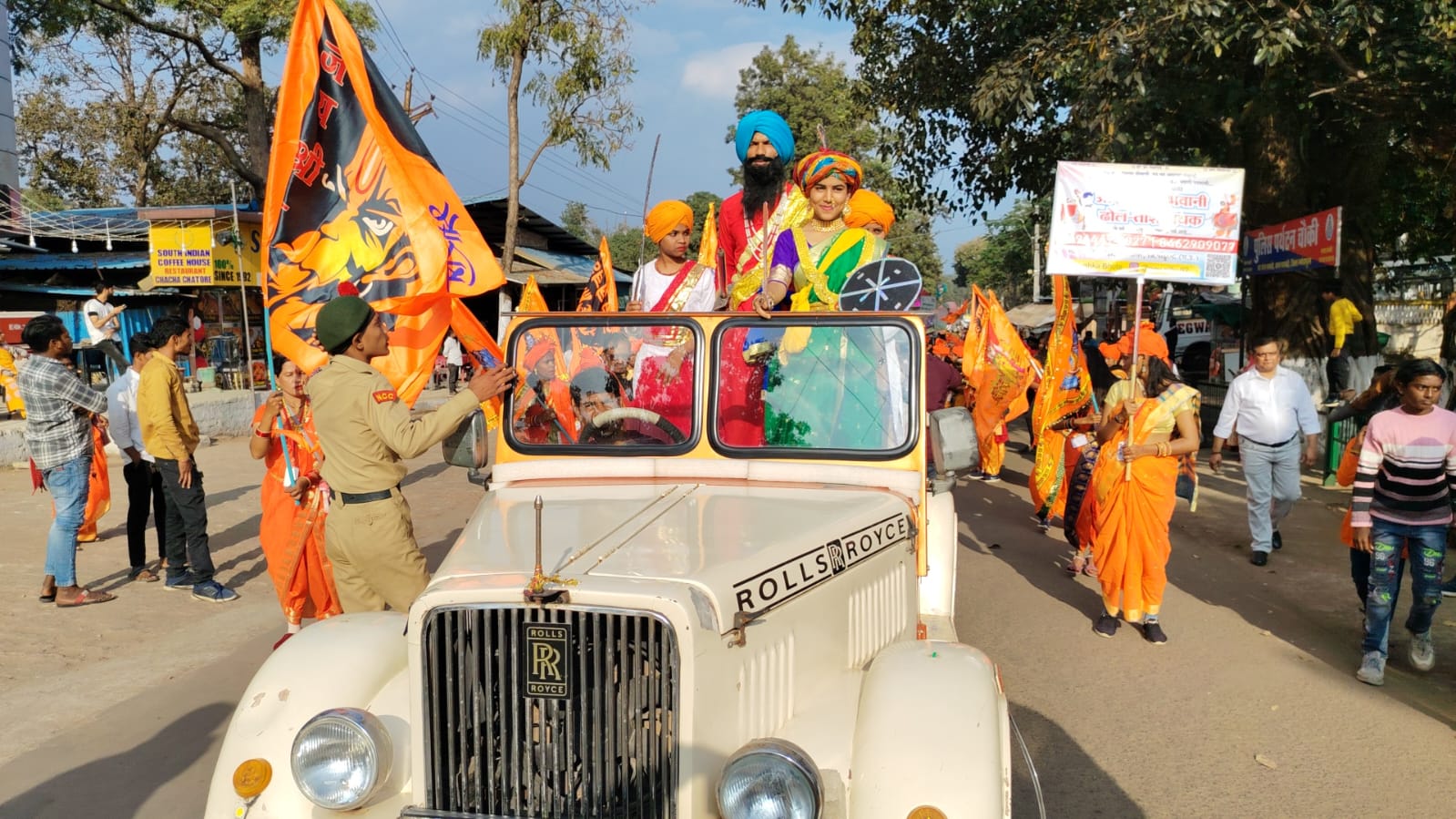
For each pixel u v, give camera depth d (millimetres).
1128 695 5070
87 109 31828
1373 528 5172
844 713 2803
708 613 2492
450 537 8742
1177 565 7676
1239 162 13836
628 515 3115
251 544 8375
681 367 3666
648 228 4852
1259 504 7633
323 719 2555
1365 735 4531
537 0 14547
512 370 3674
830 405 3605
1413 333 23328
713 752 2496
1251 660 5566
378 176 4754
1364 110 11391
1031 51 12602
